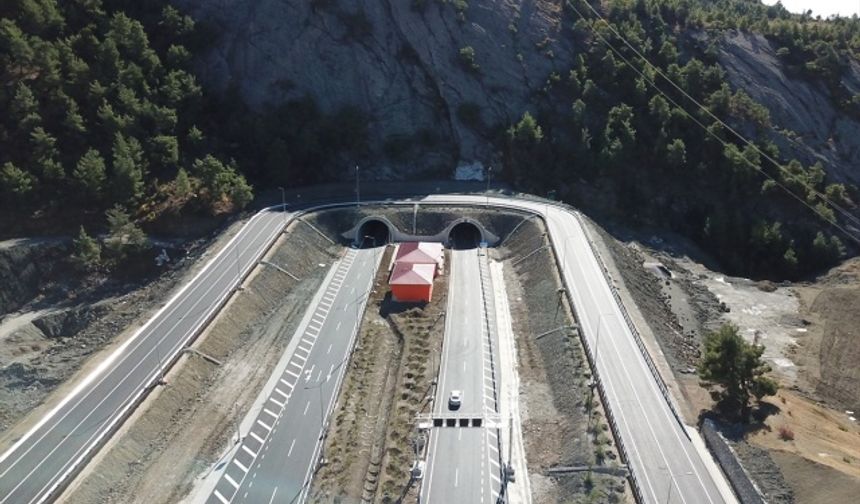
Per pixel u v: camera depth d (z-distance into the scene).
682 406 87.00
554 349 100.62
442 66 166.62
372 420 90.00
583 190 156.50
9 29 134.00
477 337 107.06
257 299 113.38
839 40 183.62
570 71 168.25
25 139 129.50
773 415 86.12
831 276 142.12
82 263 119.44
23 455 77.44
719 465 76.94
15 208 124.25
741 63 176.38
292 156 155.75
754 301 129.75
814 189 155.75
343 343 105.69
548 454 82.38
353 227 142.50
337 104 163.00
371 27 168.12
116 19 148.38
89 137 136.12
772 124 167.25
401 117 163.62
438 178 160.38
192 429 85.75
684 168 158.75
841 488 70.56
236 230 131.62
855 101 171.38
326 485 78.00
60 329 111.31
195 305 107.81
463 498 75.44
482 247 140.50
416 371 98.12
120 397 87.25
